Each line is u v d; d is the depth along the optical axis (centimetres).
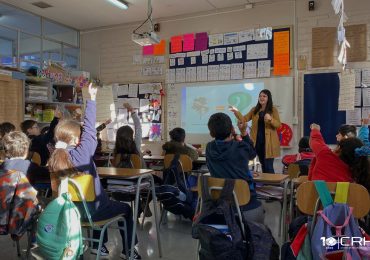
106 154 530
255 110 437
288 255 203
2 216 228
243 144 235
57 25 705
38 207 239
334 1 345
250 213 225
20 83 552
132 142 373
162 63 671
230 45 611
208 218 215
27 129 399
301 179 277
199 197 232
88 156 236
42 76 592
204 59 632
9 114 534
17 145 252
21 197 231
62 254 212
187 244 333
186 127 645
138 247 322
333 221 191
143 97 684
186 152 404
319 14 547
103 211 246
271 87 578
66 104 634
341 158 226
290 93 564
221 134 236
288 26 566
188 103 645
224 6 609
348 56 523
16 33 624
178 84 655
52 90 617
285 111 566
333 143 535
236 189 213
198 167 441
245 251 198
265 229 205
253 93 591
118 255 303
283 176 301
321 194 194
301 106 558
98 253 240
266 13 584
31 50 652
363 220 232
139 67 693
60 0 586
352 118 522
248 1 584
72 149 236
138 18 675
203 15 635
